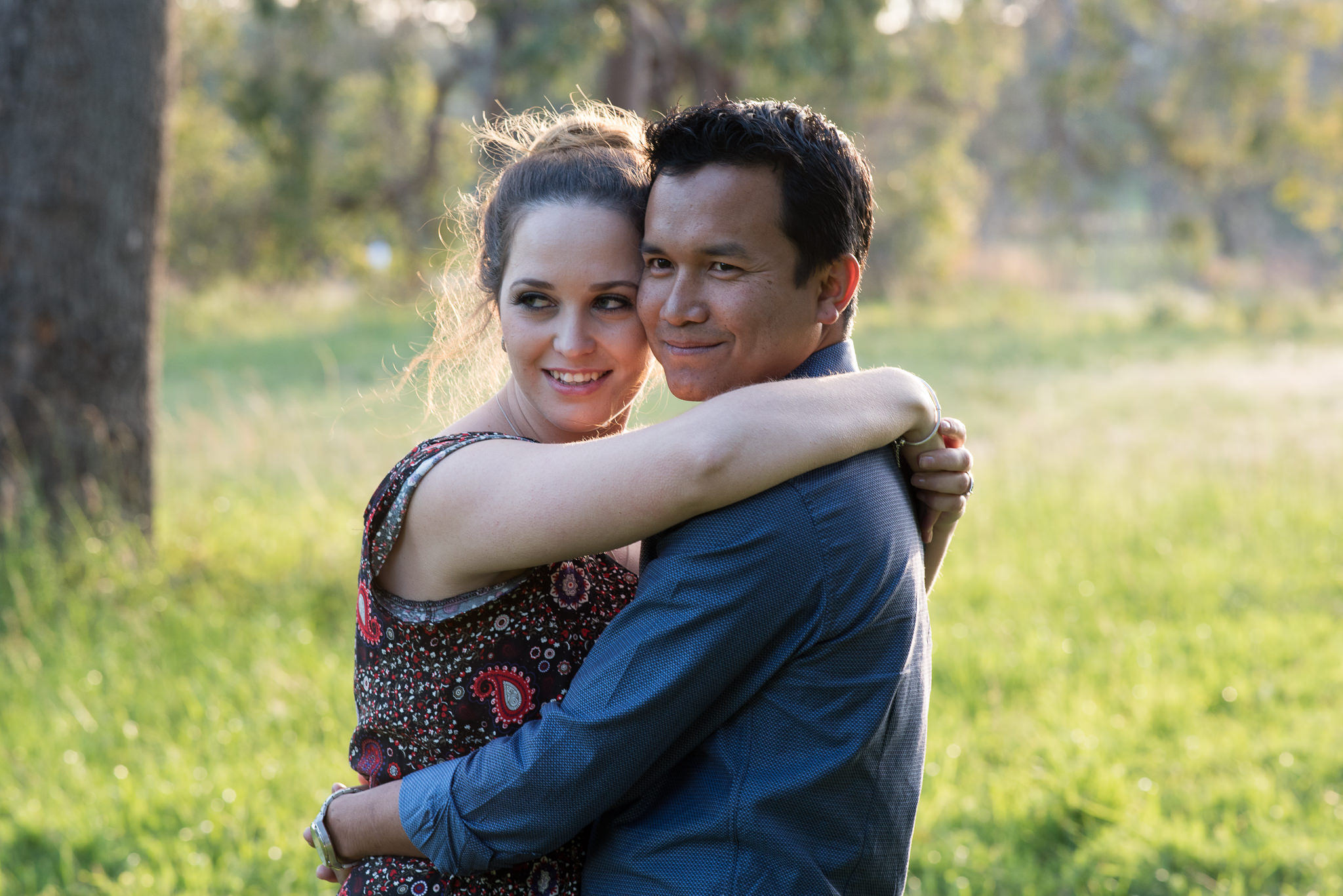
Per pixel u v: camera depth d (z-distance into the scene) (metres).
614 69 18.62
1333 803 3.48
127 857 3.13
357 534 6.14
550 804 1.32
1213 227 30.67
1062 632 5.07
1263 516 6.93
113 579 5.12
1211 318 22.50
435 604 1.43
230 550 5.85
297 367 14.46
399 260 22.41
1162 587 5.69
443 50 26.00
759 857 1.32
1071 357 16.73
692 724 1.35
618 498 1.28
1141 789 3.54
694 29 17.03
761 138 1.34
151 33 5.28
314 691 4.16
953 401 12.38
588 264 1.46
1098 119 25.91
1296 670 4.62
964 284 27.31
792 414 1.31
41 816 3.32
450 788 1.37
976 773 3.68
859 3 15.63
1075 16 26.45
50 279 5.13
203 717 4.03
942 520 1.59
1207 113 23.80
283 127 19.12
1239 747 3.86
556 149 1.53
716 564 1.29
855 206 1.40
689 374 1.42
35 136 5.05
